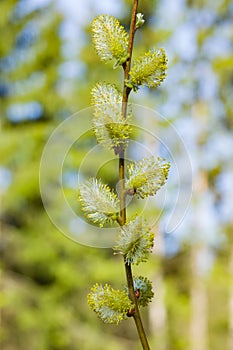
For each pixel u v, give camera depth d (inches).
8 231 374.6
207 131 386.0
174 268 405.4
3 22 375.9
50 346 369.4
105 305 50.4
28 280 372.2
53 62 377.1
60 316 364.2
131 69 51.8
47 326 360.5
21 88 378.0
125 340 394.9
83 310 382.9
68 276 371.2
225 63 372.2
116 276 367.9
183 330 428.5
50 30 377.7
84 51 361.7
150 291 52.5
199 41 380.2
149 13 360.5
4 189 359.3
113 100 50.6
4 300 349.1
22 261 386.6
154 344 386.6
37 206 374.3
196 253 385.1
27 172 350.3
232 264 391.9
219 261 415.8
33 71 377.1
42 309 363.3
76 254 371.2
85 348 371.2
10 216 390.3
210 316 487.5
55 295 370.9
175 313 411.8
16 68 377.1
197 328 384.8
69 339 366.6
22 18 378.6
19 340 363.6
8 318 364.5
